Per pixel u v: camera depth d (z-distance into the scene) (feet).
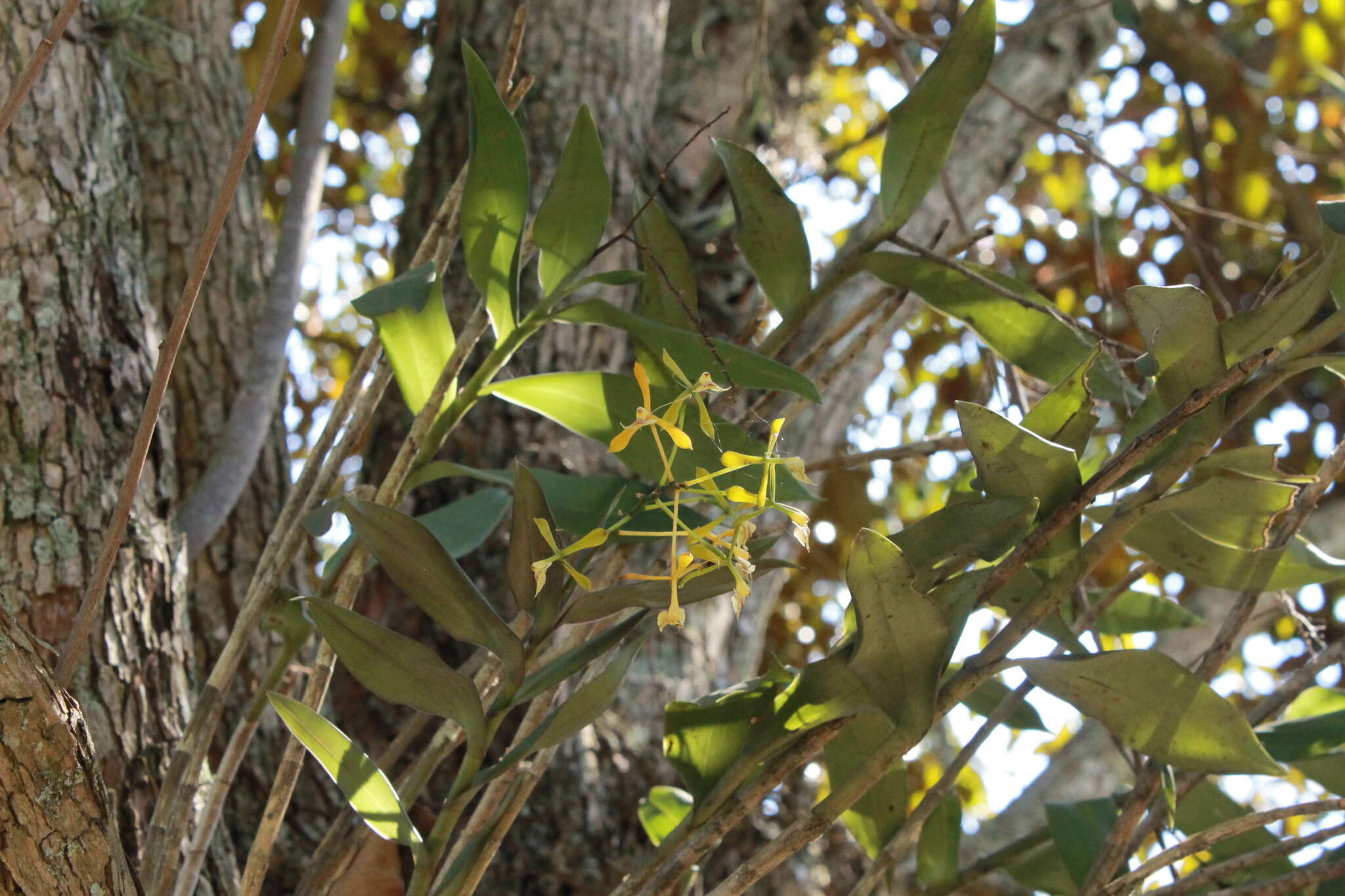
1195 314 4.59
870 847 5.34
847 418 9.38
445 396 4.95
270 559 5.05
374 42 16.44
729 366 4.89
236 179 4.45
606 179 4.90
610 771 8.00
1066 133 6.38
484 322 4.87
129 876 4.50
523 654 4.59
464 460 8.58
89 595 4.50
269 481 8.48
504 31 10.25
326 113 8.51
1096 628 5.56
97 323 5.97
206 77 9.29
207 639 7.63
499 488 5.32
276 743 7.57
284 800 4.76
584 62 10.02
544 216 4.91
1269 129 15.37
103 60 6.30
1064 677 4.69
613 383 4.95
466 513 5.25
